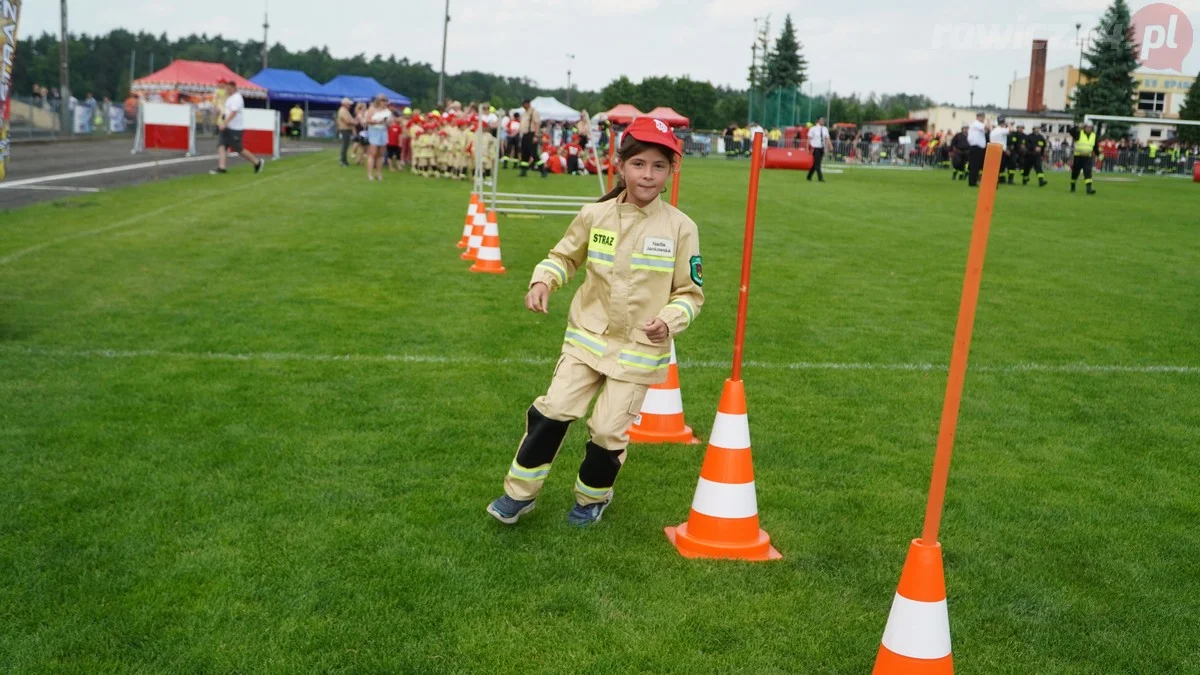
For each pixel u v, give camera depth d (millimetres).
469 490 4348
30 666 2889
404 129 27469
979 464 4973
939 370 6828
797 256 12312
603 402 3828
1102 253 13500
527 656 3039
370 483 4387
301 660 2967
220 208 14984
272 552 3676
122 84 108812
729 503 3789
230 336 7012
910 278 10867
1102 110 46719
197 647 3020
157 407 5355
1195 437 5543
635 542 3898
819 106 52562
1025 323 8594
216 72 50219
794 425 5480
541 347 7039
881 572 3688
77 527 3828
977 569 3771
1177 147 49125
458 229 13641
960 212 19234
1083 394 6379
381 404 5562
